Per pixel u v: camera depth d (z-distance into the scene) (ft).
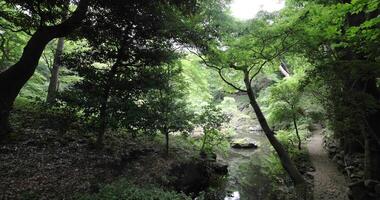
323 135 51.26
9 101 21.61
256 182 33.76
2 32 39.19
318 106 42.65
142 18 24.06
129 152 26.89
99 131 24.97
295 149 41.86
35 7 24.04
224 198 28.96
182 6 27.66
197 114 34.19
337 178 31.32
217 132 35.60
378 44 19.77
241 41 28.45
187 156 30.86
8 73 21.77
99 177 20.74
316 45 26.11
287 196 28.07
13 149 20.75
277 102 45.27
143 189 19.02
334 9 21.76
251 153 49.47
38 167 19.56
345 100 21.50
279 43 28.96
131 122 23.63
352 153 32.65
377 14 26.08
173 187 24.02
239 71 38.14
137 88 24.84
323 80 24.70
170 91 28.73
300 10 27.12
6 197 15.35
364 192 23.17
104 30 25.18
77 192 17.85
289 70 65.21
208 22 28.91
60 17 25.59
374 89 26.22
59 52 27.96
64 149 23.32
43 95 45.98
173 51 28.71
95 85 23.93
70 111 23.07
